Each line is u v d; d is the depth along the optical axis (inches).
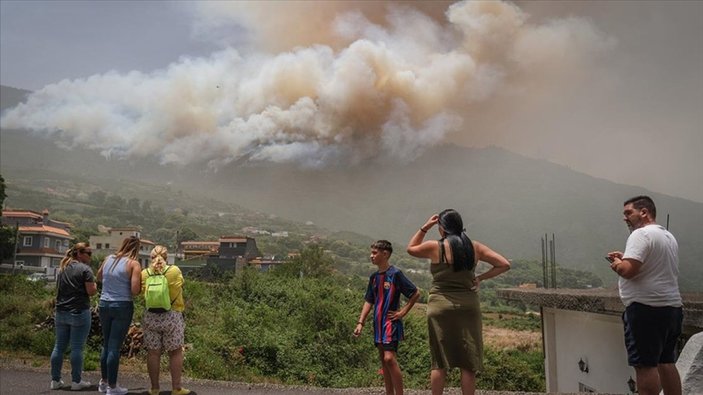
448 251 169.0
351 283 1397.6
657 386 149.5
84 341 249.6
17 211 3112.7
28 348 432.8
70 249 252.7
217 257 3823.8
